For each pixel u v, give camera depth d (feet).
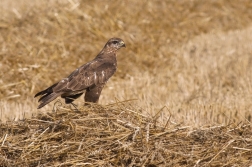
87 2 90.38
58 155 35.35
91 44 79.20
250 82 62.59
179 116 48.85
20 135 37.99
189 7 100.58
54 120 39.24
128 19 89.10
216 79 65.62
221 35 90.94
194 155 34.81
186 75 68.28
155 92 60.54
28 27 78.33
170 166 33.86
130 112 39.50
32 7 85.35
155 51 80.64
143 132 37.01
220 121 48.57
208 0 103.91
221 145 36.17
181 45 85.56
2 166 35.47
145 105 53.06
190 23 95.71
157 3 98.12
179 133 37.55
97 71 46.19
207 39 87.86
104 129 37.19
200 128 38.88
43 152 35.81
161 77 67.77
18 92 63.05
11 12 83.76
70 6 86.43
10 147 36.60
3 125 40.14
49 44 74.90
